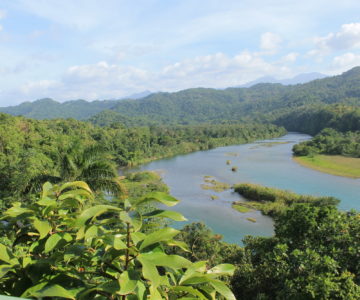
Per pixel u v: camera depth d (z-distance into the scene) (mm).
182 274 1419
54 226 1648
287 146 69750
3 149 19609
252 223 23672
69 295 1092
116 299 1256
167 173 44750
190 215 25734
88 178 9852
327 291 5250
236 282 7832
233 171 43406
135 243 1257
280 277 6461
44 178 9812
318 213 8031
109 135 62812
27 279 1296
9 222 1676
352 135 62812
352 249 6473
